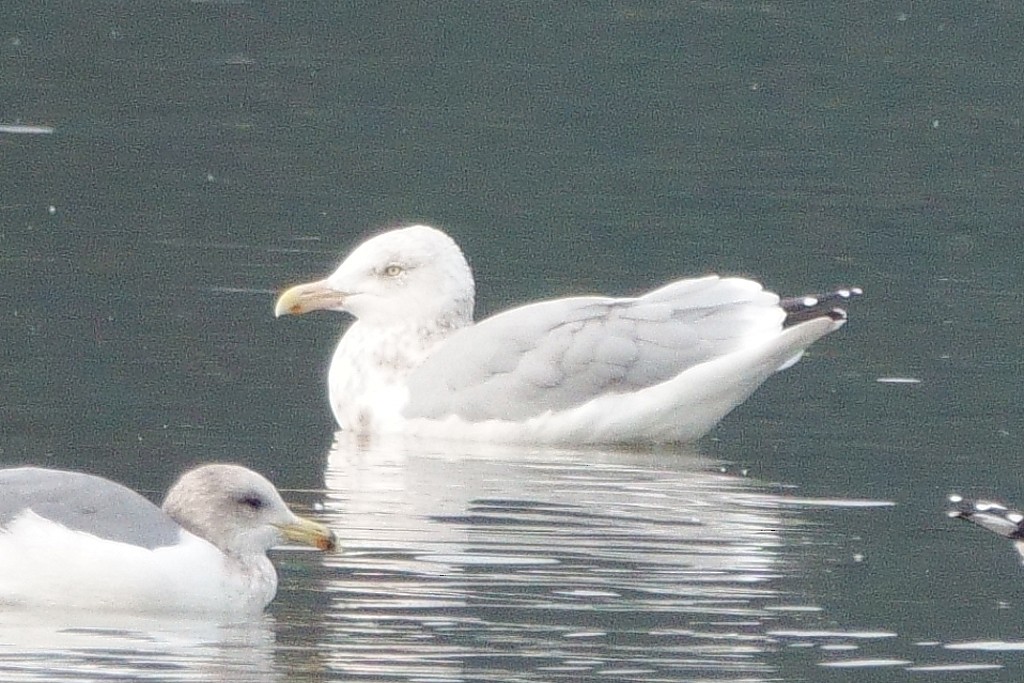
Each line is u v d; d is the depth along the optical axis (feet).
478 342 56.49
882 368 63.05
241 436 53.83
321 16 118.52
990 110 104.88
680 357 55.57
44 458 50.01
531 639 39.37
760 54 113.70
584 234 80.23
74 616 39.70
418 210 83.05
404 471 51.90
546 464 53.16
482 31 116.98
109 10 117.39
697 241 79.56
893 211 85.92
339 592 41.98
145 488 47.91
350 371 57.16
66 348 60.64
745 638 39.78
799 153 96.48
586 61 112.16
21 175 85.05
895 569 44.55
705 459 54.08
